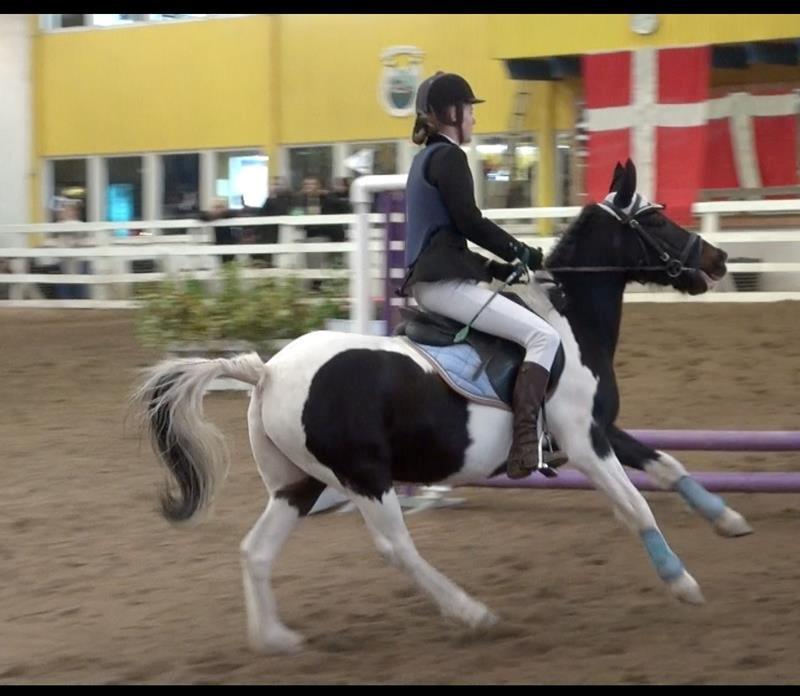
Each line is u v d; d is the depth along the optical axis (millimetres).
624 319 18719
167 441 7348
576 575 8875
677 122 22484
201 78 30594
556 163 25594
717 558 9188
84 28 32062
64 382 17797
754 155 22828
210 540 10180
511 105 26062
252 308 16844
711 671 6730
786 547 9445
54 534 10430
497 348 7535
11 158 33062
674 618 7766
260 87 29766
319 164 29297
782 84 22719
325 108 28906
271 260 25281
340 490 7426
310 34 28906
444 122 7621
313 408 7238
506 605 8211
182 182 31375
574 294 7832
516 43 24062
